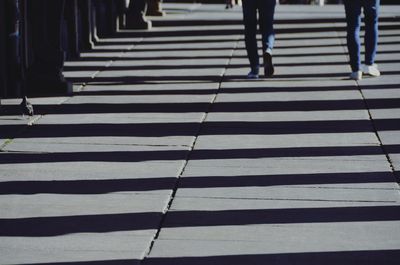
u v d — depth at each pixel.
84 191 9.80
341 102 14.71
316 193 9.73
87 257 7.80
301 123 13.19
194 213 9.05
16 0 15.10
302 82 16.62
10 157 11.21
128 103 14.73
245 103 14.68
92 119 13.47
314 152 11.50
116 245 8.12
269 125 13.07
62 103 14.76
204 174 10.48
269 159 11.16
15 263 7.66
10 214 8.99
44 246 8.09
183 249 8.01
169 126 12.98
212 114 13.84
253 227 8.62
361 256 7.86
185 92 15.72
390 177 10.34
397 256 7.87
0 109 14.17
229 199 9.52
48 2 15.48
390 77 17.05
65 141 12.05
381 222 8.78
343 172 10.56
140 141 12.06
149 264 7.62
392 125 13.02
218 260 7.73
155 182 10.15
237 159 11.16
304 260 7.75
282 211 9.12
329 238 8.32
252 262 7.69
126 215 8.98
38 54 15.62
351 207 9.24
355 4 16.59
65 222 8.76
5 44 15.20
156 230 8.53
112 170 10.64
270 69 16.92
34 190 9.81
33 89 15.58
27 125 13.04
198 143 11.98
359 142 12.03
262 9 16.72
